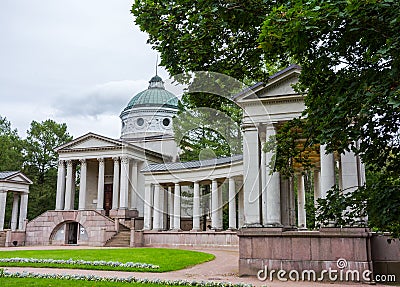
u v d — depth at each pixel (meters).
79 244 46.53
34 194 70.00
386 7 5.73
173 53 8.82
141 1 8.54
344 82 6.81
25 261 22.20
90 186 60.69
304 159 9.56
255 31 8.59
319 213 7.93
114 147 54.50
